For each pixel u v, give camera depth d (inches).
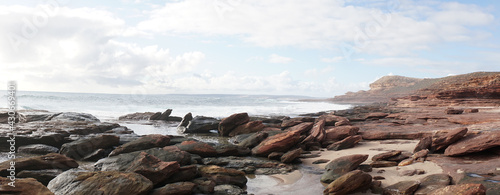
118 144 598.2
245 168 464.4
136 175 327.9
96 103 2180.1
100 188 304.5
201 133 938.1
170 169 368.2
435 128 758.5
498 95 1856.5
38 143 589.9
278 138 594.6
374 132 722.2
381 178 376.5
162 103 2495.1
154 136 587.2
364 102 4409.5
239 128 877.8
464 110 1253.1
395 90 4995.1
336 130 712.4
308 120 971.9
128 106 2032.5
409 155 461.4
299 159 521.0
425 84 4530.0
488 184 292.2
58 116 938.7
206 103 2797.7
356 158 421.1
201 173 403.9
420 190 318.0
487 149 426.0
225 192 345.7
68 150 526.6
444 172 364.2
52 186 314.8
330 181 393.4
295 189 370.0
